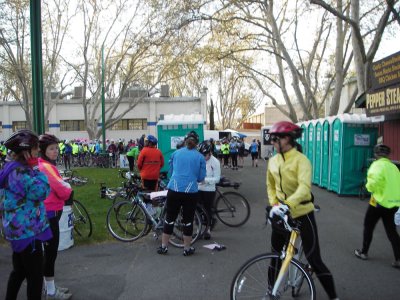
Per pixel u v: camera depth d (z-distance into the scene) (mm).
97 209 9648
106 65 32844
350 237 7023
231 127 62156
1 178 3414
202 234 6883
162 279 5020
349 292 4547
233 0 18844
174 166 6012
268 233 7418
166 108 40531
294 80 21547
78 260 5820
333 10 14602
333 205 10352
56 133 41531
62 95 42000
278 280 3559
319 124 14031
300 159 3713
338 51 20344
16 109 42469
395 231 5430
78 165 27047
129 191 7387
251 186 14578
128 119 41031
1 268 5426
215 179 7242
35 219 3434
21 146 3381
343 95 31391
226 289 4668
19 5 26797
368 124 11734
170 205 5977
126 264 5621
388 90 9234
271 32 20906
